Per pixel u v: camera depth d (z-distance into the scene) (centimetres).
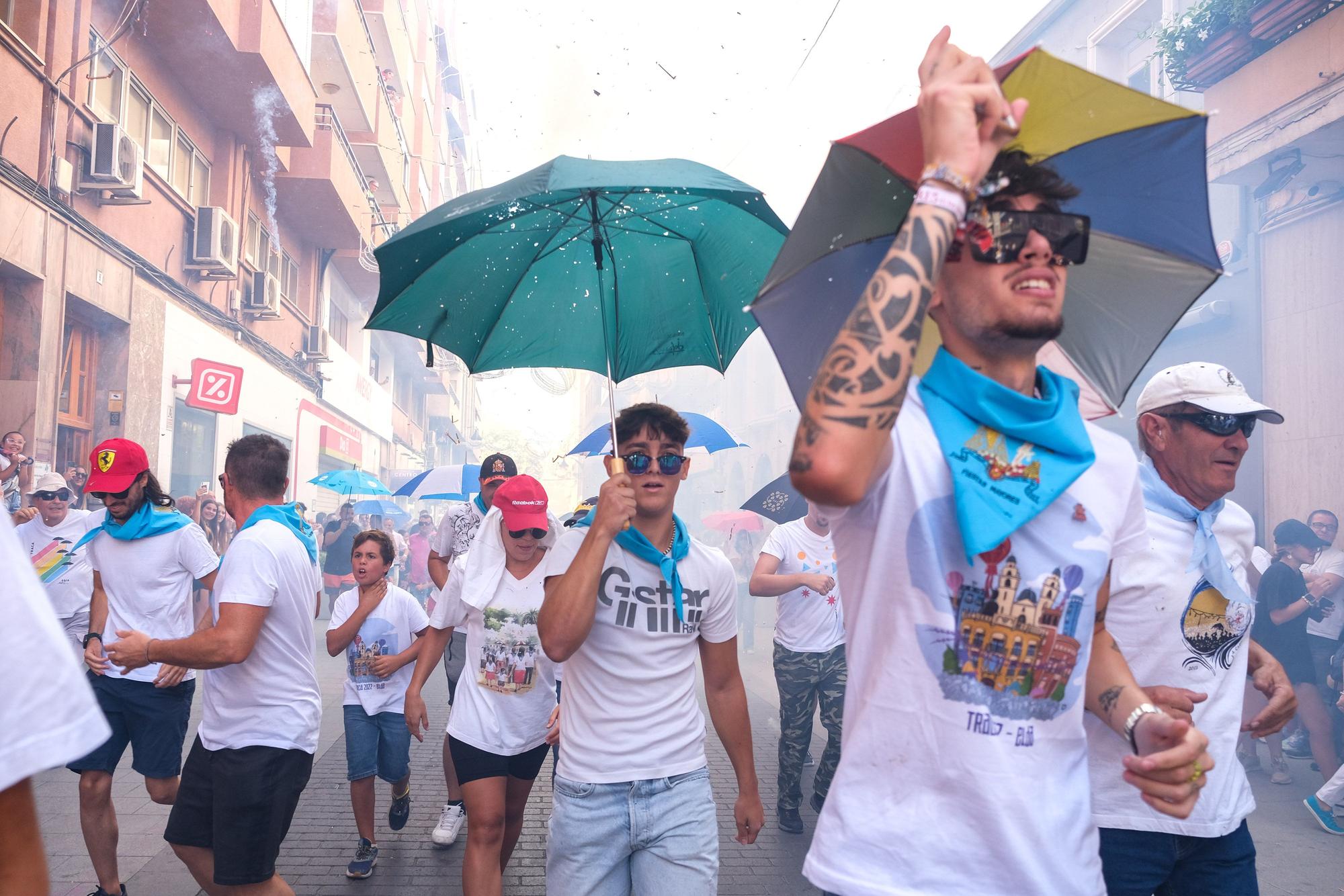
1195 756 139
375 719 473
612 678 271
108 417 1103
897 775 136
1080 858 134
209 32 1173
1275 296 1062
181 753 410
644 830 264
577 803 266
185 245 1320
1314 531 788
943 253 123
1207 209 154
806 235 149
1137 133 148
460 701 371
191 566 411
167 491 1241
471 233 252
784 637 535
